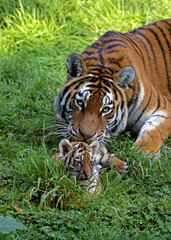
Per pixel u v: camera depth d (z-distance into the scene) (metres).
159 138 10.87
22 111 12.17
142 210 8.45
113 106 9.96
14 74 14.49
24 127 11.47
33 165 9.10
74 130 9.61
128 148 10.20
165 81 12.42
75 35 17.53
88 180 8.86
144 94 10.94
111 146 10.62
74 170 8.91
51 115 12.19
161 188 9.23
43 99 13.25
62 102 10.30
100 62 10.55
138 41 12.29
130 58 10.93
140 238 7.43
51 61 15.60
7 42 16.47
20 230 7.43
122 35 11.88
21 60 15.40
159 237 7.55
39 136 11.22
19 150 10.22
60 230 7.61
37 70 14.75
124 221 8.02
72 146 9.12
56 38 17.02
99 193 8.75
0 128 11.59
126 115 10.54
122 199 8.62
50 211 8.10
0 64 14.92
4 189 8.69
